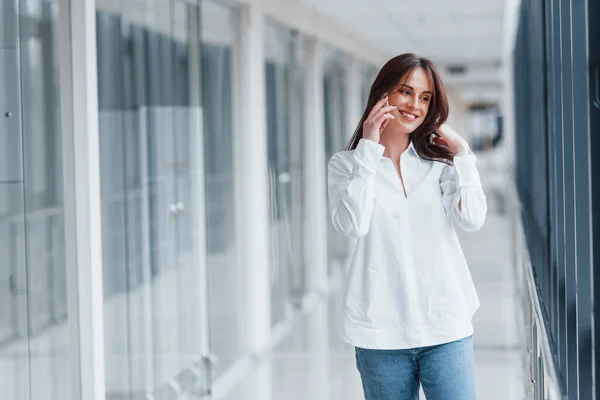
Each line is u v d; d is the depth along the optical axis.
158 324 6.04
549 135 5.16
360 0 9.59
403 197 3.35
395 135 3.41
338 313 9.93
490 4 9.89
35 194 5.55
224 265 7.57
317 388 6.97
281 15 9.09
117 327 5.36
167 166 6.18
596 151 2.98
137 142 5.63
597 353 3.12
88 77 4.69
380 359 3.39
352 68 13.85
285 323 9.41
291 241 9.89
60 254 5.61
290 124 9.93
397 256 3.34
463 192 3.31
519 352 7.62
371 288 3.36
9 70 4.38
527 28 9.21
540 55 6.45
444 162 3.38
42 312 5.36
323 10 10.62
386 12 10.73
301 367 7.64
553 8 4.65
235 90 7.91
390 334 3.35
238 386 7.12
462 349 3.37
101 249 5.06
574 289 3.93
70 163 4.73
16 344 4.68
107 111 5.13
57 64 5.14
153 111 5.92
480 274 12.11
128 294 5.51
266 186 8.64
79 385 4.87
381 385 3.41
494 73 24.61
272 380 7.25
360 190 3.30
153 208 5.94
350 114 13.70
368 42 15.21
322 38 11.25
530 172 9.26
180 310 6.45
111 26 5.17
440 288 3.34
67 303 4.82
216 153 7.37
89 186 4.73
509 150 20.09
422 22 11.94
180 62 6.44
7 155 4.45
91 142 4.73
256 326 8.03
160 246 6.06
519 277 7.52
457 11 10.61
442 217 3.38
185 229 6.55
